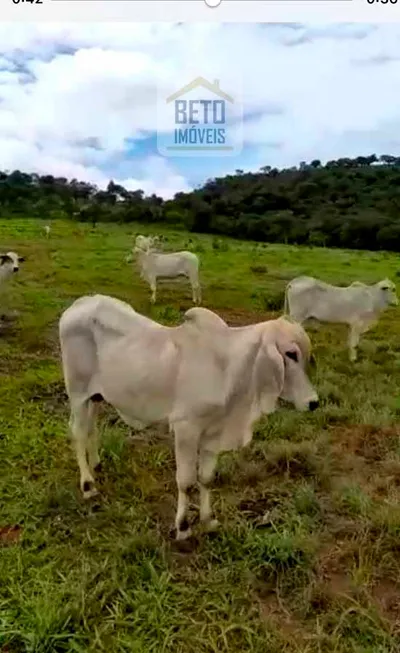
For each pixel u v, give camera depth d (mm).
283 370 3396
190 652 2938
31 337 8359
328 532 3908
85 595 3221
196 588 3350
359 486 4488
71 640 2955
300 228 14844
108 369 3832
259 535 3793
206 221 15617
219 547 3682
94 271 12250
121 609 3174
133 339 3764
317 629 3068
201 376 3523
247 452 4938
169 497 4305
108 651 2930
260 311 10578
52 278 11672
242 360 3469
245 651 2939
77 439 4164
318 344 8812
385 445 5246
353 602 3250
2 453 4879
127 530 3850
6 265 9891
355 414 5820
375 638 3021
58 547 3707
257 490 4426
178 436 3615
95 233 15039
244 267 12789
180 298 11219
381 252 14148
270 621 3131
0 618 3057
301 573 3471
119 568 3467
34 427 5379
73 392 4094
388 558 3629
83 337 3957
